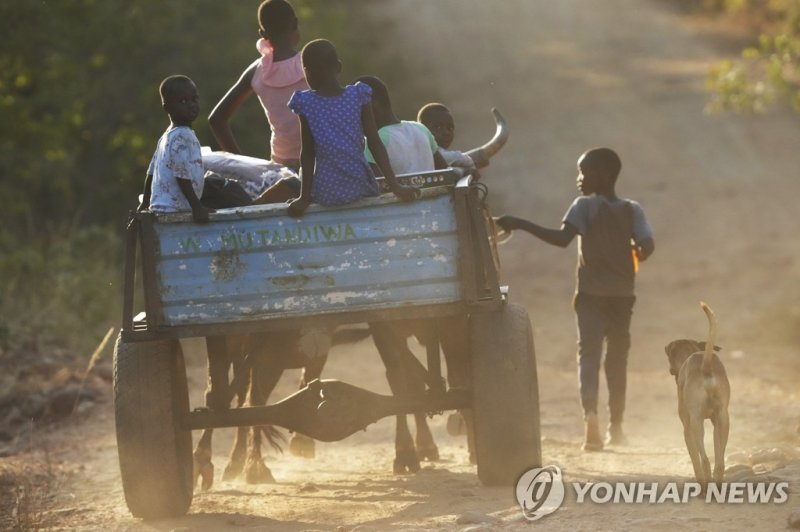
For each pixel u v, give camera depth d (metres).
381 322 25.84
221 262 23.36
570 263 86.19
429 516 23.31
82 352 51.78
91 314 55.28
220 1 78.56
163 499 24.48
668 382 48.97
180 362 25.48
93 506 27.89
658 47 167.75
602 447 32.81
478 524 21.77
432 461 32.28
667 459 30.45
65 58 75.94
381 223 23.11
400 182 23.31
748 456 28.66
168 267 23.47
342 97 23.56
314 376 28.61
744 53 62.28
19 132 75.38
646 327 65.06
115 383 24.45
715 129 123.00
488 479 25.11
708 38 171.00
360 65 87.88
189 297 23.47
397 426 29.95
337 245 23.20
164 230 23.39
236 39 79.25
